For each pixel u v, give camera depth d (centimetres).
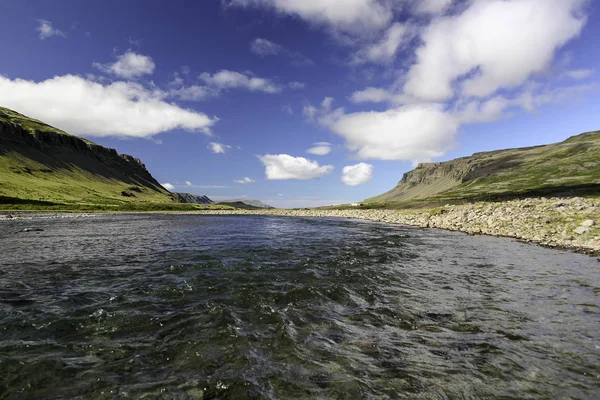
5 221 5141
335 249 2331
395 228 4394
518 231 3119
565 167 17725
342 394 577
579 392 591
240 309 1014
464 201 9988
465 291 1248
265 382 612
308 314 984
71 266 1644
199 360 693
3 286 1253
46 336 802
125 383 604
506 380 629
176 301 1084
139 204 15538
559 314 998
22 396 563
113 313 963
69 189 17075
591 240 2381
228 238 3050
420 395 578
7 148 18900
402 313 1003
